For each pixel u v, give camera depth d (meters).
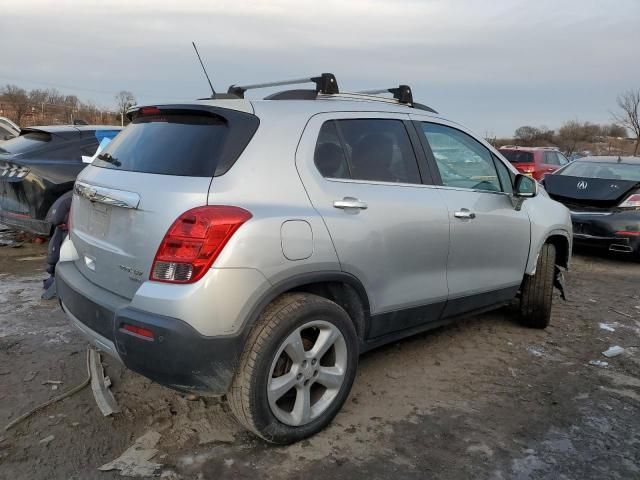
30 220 6.63
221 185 2.60
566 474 2.75
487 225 3.97
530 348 4.42
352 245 2.99
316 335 2.99
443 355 4.20
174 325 2.43
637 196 7.67
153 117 3.21
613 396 3.62
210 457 2.78
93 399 3.31
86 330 2.91
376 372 3.84
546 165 16.06
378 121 3.46
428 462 2.81
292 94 3.31
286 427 2.82
